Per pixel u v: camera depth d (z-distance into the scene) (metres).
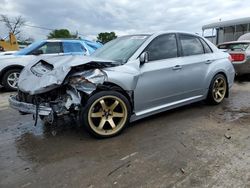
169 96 4.72
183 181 2.80
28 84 3.98
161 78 4.51
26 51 8.57
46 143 3.95
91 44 9.69
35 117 4.11
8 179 3.00
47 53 8.66
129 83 4.07
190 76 4.98
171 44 4.84
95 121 3.99
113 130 4.05
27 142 4.03
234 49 8.84
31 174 3.09
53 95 3.85
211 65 5.39
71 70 3.79
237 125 4.38
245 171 2.93
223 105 5.68
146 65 4.36
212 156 3.31
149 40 4.57
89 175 3.01
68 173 3.07
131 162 3.26
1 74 8.18
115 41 5.21
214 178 2.83
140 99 4.30
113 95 3.96
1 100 7.04
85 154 3.53
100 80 3.75
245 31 17.81
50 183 2.89
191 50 5.14
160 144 3.74
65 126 4.61
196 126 4.40
